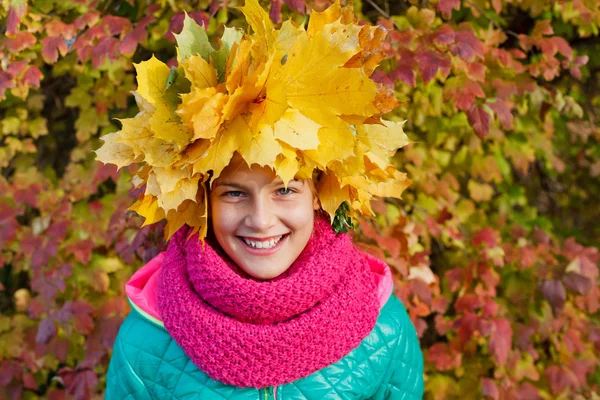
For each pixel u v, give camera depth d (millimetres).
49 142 2549
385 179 1300
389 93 1209
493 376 2287
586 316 2387
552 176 2588
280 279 1310
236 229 1264
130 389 1351
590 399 2312
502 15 2365
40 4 2232
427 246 2201
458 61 2045
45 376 2398
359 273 1383
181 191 1160
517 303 2268
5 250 2436
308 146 1109
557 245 2414
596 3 2227
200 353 1265
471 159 2314
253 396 1289
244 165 1207
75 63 2295
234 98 1095
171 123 1148
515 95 2287
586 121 2520
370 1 2070
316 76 1140
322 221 1379
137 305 1396
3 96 2078
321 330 1273
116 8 2184
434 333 2445
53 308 2182
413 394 1448
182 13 1965
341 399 1311
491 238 2219
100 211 2285
